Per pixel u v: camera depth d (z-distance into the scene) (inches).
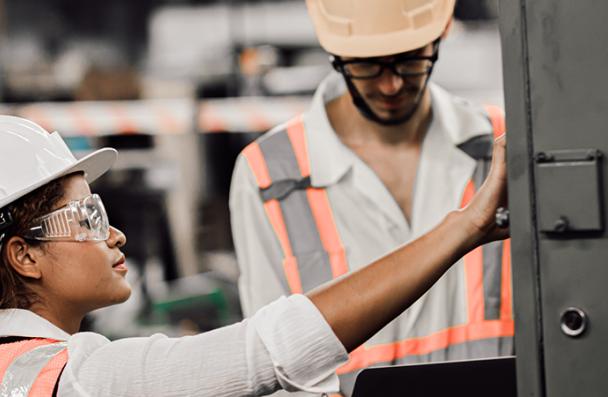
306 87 325.4
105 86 335.0
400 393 79.6
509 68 63.5
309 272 127.3
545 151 62.6
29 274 80.5
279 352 65.7
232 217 132.3
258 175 130.5
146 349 69.9
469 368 79.3
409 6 121.6
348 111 132.3
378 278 67.1
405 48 120.5
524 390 63.4
